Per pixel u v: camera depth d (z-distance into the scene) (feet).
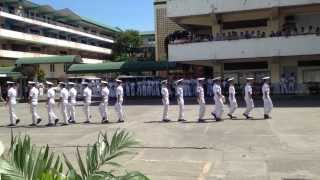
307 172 34.78
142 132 59.26
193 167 37.37
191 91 129.18
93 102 126.41
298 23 125.29
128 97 138.10
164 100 71.77
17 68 153.69
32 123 77.00
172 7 125.80
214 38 120.37
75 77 191.31
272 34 115.65
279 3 114.93
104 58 320.70
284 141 48.60
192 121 70.23
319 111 78.38
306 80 124.47
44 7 242.37
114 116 84.74
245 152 43.57
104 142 17.88
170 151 45.21
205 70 148.46
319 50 112.27
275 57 119.96
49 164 15.14
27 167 13.93
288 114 75.36
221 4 120.47
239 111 82.84
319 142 47.44
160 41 172.04
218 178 33.65
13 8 227.20
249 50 117.29
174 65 138.31
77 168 35.04
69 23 283.79
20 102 142.61
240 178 33.50
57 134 61.21
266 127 59.88
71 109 75.46
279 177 33.47
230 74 130.31
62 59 150.92
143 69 141.38
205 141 50.42
